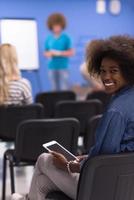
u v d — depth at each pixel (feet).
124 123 6.56
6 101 13.96
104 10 29.01
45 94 18.51
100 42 7.16
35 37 27.50
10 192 12.27
